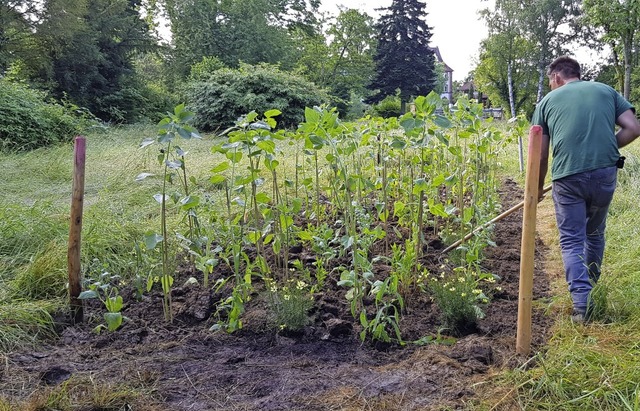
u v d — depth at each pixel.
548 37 40.59
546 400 2.68
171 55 36.34
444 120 3.84
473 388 2.81
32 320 3.54
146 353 3.29
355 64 43.88
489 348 3.17
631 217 5.75
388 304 3.57
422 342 3.36
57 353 3.27
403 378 2.94
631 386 2.69
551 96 3.82
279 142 12.70
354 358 3.22
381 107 43.72
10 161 9.50
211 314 3.80
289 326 3.45
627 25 18.09
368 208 5.93
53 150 10.99
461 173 5.50
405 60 46.12
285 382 2.92
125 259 4.75
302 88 20.72
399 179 5.82
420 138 4.36
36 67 24.80
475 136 6.71
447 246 5.13
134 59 35.97
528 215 2.97
